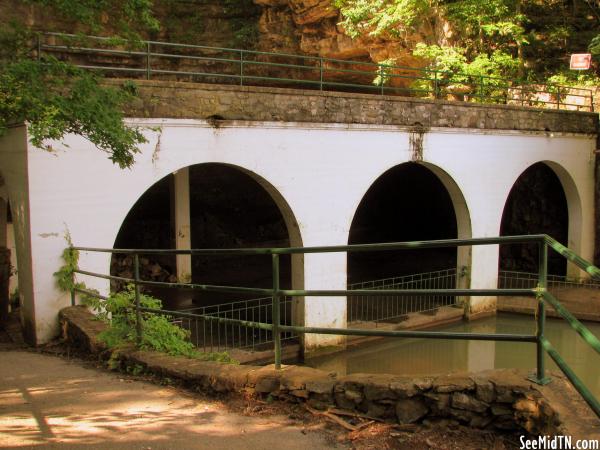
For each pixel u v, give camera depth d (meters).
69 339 6.37
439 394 3.09
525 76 15.56
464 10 13.71
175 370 4.22
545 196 14.52
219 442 3.08
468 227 11.03
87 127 5.08
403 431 3.08
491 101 14.21
